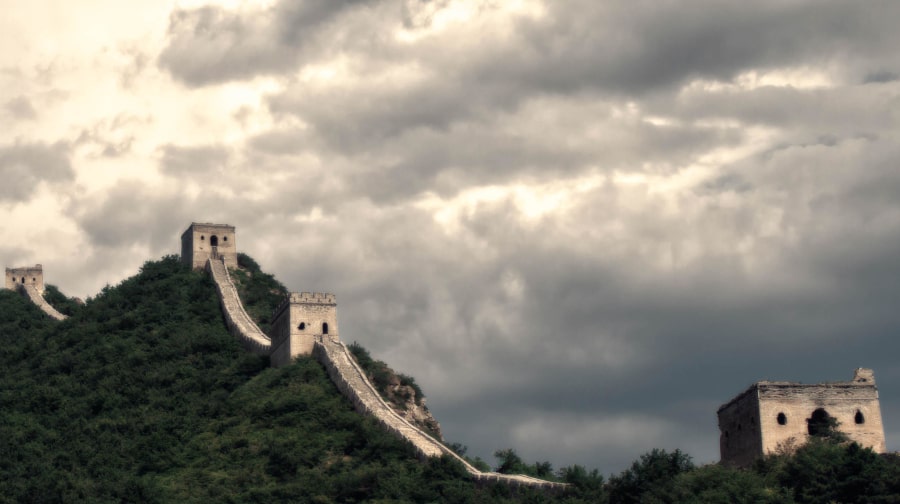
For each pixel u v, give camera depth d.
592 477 170.50
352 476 185.88
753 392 155.38
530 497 167.62
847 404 153.88
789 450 152.50
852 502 143.38
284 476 192.75
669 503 153.50
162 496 192.50
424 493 179.50
